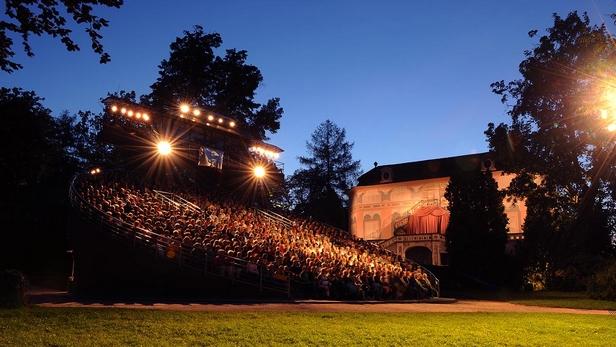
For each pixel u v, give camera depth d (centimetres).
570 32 3644
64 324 1040
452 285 3638
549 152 3706
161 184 3388
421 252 5141
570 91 3603
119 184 2955
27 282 1373
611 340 1109
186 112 3672
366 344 958
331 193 7100
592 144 3584
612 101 2669
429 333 1123
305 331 1079
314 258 2478
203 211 2984
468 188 3944
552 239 3697
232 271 1994
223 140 3978
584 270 3412
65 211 3450
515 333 1173
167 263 1967
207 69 5169
